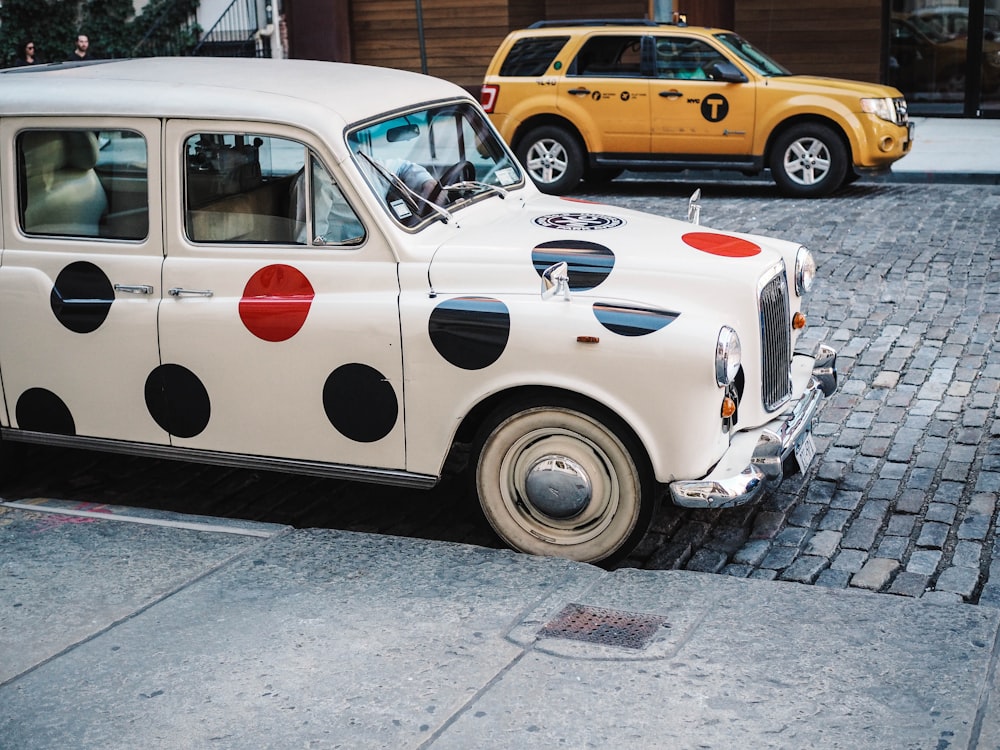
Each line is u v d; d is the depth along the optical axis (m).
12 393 5.68
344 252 5.09
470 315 4.83
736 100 13.57
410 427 5.02
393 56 20.95
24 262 5.54
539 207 5.87
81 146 5.38
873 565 4.98
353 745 3.57
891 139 13.36
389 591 4.60
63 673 4.07
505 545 5.10
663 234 5.36
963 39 19.08
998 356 7.74
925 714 3.61
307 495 6.02
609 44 14.05
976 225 11.73
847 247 10.96
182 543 5.12
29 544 5.15
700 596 4.48
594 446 4.84
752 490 4.75
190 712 3.79
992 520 5.35
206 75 5.58
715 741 3.51
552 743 3.54
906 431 6.52
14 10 22.94
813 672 3.88
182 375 5.33
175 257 5.30
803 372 5.77
